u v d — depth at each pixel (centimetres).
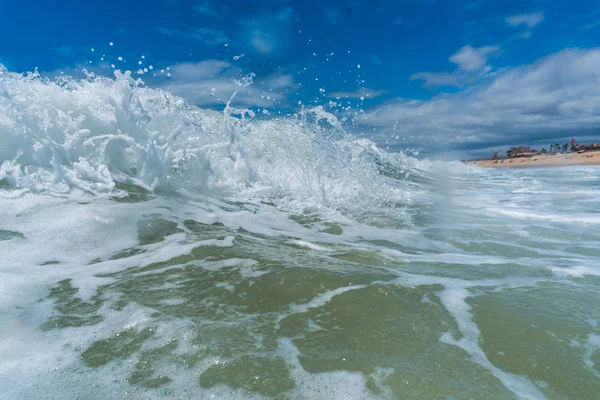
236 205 443
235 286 223
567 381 141
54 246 269
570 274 264
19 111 377
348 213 476
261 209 446
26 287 210
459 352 159
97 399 127
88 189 368
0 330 167
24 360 147
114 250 278
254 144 577
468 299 213
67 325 174
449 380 140
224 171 511
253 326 178
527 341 168
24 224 293
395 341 167
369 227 419
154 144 414
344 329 177
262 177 538
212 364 147
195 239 310
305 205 488
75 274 233
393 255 307
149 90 478
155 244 295
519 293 224
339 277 239
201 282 228
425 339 170
